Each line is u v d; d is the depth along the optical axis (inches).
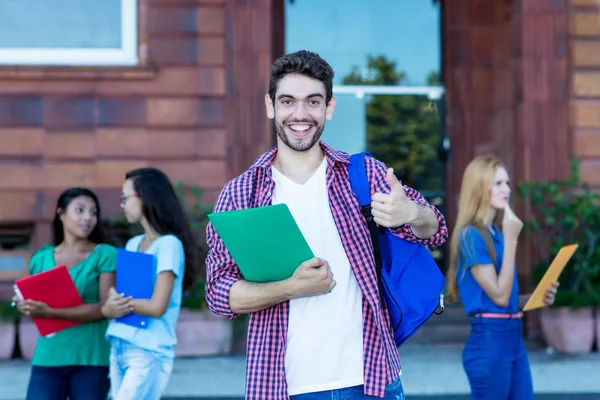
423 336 309.1
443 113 339.0
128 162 298.0
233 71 298.7
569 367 261.9
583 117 302.4
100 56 304.7
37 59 303.9
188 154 298.2
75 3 306.0
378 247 100.8
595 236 285.6
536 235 295.9
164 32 300.2
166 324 145.0
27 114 296.0
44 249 160.1
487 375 148.6
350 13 343.6
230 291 98.6
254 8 298.2
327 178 102.7
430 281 102.0
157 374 143.0
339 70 342.6
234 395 230.4
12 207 294.5
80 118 297.3
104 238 165.2
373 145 341.4
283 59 101.1
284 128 101.3
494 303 150.3
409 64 342.3
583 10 303.6
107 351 149.9
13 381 245.1
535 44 302.7
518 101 306.2
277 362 98.3
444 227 101.9
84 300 153.1
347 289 100.1
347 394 97.8
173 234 153.6
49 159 296.2
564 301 280.1
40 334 146.7
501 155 330.0
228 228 93.5
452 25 334.6
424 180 339.9
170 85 299.3
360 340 99.4
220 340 279.6
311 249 100.2
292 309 99.3
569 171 301.7
